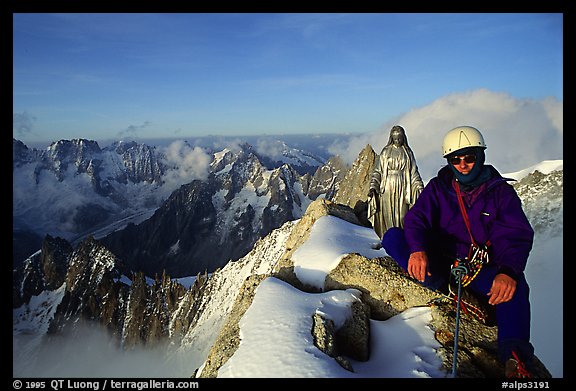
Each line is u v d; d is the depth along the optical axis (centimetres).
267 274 945
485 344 638
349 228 1159
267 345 605
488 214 587
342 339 692
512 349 556
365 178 2636
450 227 629
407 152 1185
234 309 852
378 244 1042
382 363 661
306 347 598
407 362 626
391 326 724
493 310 653
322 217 1216
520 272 571
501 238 568
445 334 665
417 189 1177
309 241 1046
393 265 837
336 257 904
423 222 626
